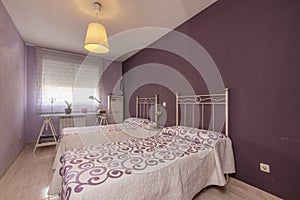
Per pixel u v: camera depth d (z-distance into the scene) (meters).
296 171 1.42
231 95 1.97
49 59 3.85
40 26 2.74
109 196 1.03
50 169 2.33
